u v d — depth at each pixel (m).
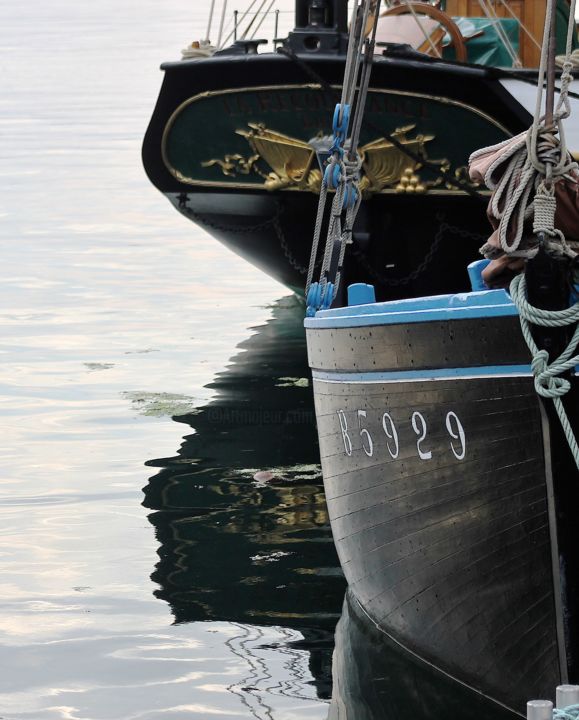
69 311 29.19
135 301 30.38
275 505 16.92
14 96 74.50
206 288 32.09
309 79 21.64
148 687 12.19
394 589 12.50
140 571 14.86
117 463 18.69
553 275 10.53
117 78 82.12
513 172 11.10
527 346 10.58
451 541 11.52
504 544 11.10
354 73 14.84
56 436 20.02
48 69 89.00
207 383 23.12
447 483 11.44
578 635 10.95
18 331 27.19
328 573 14.77
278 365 24.39
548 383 10.50
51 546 15.59
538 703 9.62
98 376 23.64
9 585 14.48
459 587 11.58
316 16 21.66
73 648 12.99
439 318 11.10
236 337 26.95
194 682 12.26
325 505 16.89
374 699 11.89
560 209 11.02
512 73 21.33
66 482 17.91
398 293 24.14
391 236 23.25
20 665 12.63
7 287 31.67
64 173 50.00
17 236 38.47
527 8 26.70
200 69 22.48
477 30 26.38
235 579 14.64
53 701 11.92
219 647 12.98
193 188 24.36
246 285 32.53
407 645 12.70
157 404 21.75
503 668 11.45
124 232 39.25
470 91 20.97
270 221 24.44
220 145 23.44
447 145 21.77
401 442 11.84
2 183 47.78
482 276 11.86
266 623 13.55
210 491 17.47
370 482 12.46
